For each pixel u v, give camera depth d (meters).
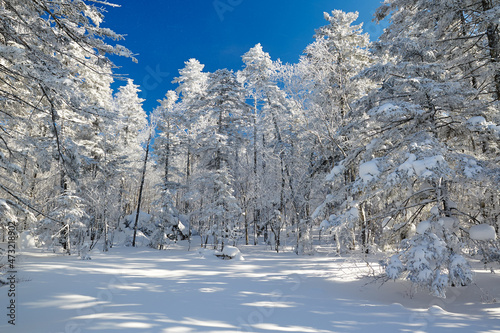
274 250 24.17
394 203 9.90
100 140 24.66
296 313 6.23
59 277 10.14
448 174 7.26
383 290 8.52
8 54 5.19
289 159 22.58
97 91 23.77
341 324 5.47
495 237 7.58
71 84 6.00
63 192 19.25
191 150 30.89
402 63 9.08
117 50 6.59
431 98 8.70
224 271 12.62
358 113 11.61
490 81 10.90
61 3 6.29
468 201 9.22
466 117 9.08
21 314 5.76
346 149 16.84
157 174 39.78
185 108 31.55
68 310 6.14
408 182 8.02
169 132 30.00
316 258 16.39
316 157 22.05
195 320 5.55
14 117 7.19
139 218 34.34
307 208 22.38
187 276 11.37
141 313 5.94
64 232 20.70
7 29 5.95
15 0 6.20
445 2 10.59
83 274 11.00
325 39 19.09
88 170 23.28
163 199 27.45
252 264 14.70
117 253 20.62
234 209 24.27
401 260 8.19
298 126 19.64
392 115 8.45
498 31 9.93
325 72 16.66
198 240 33.16
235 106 28.80
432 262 7.66
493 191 8.12
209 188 25.97
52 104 6.38
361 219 13.44
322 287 9.18
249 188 25.77
